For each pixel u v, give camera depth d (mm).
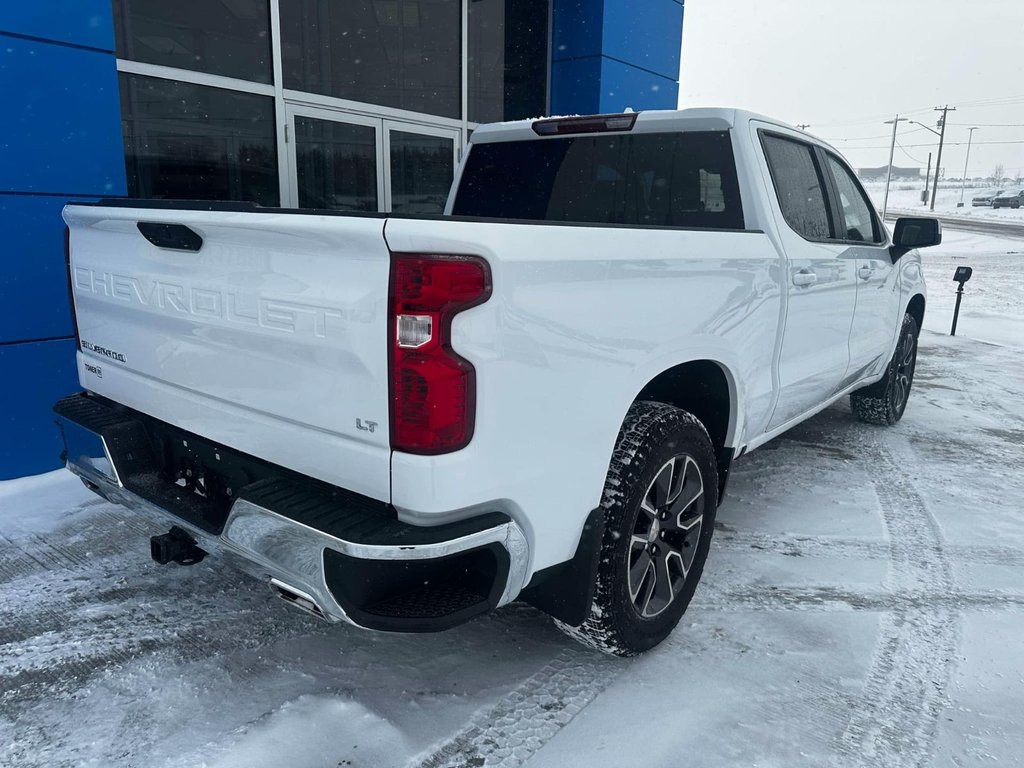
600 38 8148
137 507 2578
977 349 10047
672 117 3430
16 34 4016
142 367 2590
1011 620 3000
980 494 4438
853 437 5621
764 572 3371
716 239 2787
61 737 2244
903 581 3314
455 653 2688
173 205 2291
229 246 2131
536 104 8695
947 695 2512
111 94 4434
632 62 8688
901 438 5609
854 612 3039
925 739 2289
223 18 5672
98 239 2699
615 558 2379
